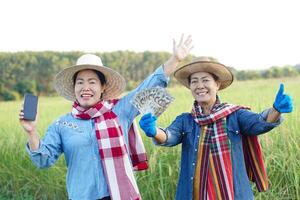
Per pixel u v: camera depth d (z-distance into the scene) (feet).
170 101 13.60
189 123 13.92
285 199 19.44
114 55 104.42
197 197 13.44
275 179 19.63
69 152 13.91
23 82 100.58
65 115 14.49
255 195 19.60
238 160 13.42
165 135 13.50
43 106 53.67
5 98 98.32
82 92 14.21
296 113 23.45
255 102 27.66
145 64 105.50
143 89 13.70
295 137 20.76
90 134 13.87
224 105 13.58
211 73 13.75
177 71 14.08
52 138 13.99
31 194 24.31
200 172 13.47
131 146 14.84
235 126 13.46
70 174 13.98
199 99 13.64
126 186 13.71
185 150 13.92
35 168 24.82
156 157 21.48
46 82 102.73
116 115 14.33
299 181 19.25
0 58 100.53
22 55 102.01
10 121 37.37
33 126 13.21
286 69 91.50
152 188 20.80
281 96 12.39
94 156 13.76
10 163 25.77
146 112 13.41
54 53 104.58
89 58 14.52
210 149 13.46
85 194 13.60
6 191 25.25
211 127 13.55
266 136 20.43
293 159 19.40
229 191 13.17
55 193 23.77
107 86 15.28
